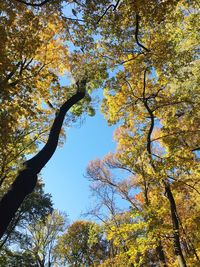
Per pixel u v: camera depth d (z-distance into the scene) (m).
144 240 11.49
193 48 13.48
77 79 11.83
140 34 11.95
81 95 11.18
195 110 12.84
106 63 11.84
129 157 12.16
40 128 14.10
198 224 11.27
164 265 14.30
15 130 12.81
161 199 11.73
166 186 11.57
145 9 9.38
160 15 9.49
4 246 24.33
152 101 13.50
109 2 10.05
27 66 10.58
